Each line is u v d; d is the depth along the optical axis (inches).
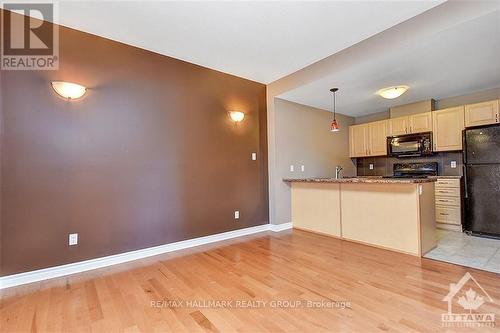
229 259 114.8
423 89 159.8
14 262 91.4
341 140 223.1
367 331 62.0
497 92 157.5
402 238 118.9
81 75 105.8
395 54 109.4
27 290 87.1
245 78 162.9
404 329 62.3
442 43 101.1
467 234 148.9
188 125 137.5
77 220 104.0
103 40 111.6
